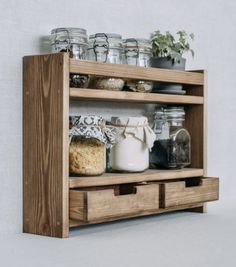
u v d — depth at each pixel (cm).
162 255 141
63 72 162
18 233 171
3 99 167
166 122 202
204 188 203
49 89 165
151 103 213
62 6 186
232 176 256
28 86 170
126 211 172
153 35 217
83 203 160
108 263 132
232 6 257
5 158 168
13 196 170
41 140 167
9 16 170
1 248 149
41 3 179
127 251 145
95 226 182
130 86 190
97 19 198
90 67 170
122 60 194
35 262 133
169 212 212
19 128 171
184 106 215
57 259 136
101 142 174
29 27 175
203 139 210
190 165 213
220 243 155
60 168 162
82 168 170
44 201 166
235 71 259
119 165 185
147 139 186
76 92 166
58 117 163
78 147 170
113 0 204
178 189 191
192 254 142
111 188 184
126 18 208
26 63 171
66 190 162
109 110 201
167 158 199
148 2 216
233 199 248
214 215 205
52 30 177
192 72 206
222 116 251
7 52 169
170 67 201
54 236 164
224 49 253
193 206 204
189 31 234
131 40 193
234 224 186
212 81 246
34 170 168
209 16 244
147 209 180
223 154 251
